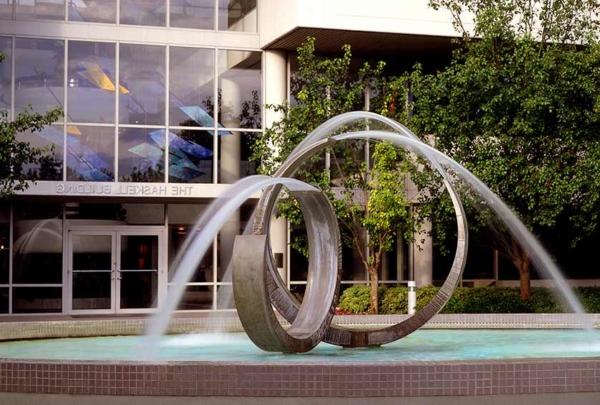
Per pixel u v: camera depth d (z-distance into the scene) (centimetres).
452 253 2975
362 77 2544
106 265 2789
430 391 1070
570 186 2283
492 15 2348
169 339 1756
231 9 2820
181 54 2769
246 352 1502
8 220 2736
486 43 2364
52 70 2683
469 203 2362
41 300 2747
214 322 1912
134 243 2809
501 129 2336
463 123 2359
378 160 2434
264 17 2792
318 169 2677
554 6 2405
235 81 2806
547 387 1093
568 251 2984
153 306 2806
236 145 2794
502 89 2311
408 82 2762
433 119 2369
